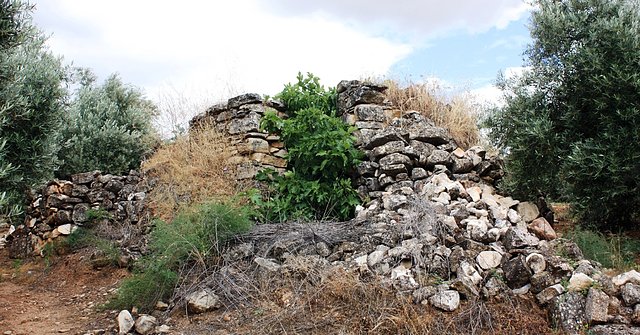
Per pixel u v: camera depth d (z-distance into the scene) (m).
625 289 3.85
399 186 6.31
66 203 8.25
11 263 8.39
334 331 3.96
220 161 7.36
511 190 6.32
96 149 11.43
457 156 6.65
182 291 4.94
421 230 4.79
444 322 3.89
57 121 7.25
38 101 6.75
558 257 4.21
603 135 5.51
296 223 5.77
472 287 4.09
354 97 7.37
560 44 6.05
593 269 4.12
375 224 5.20
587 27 5.85
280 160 7.33
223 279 4.94
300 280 4.67
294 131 6.87
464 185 6.13
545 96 6.11
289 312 4.22
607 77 5.50
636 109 5.30
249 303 4.62
